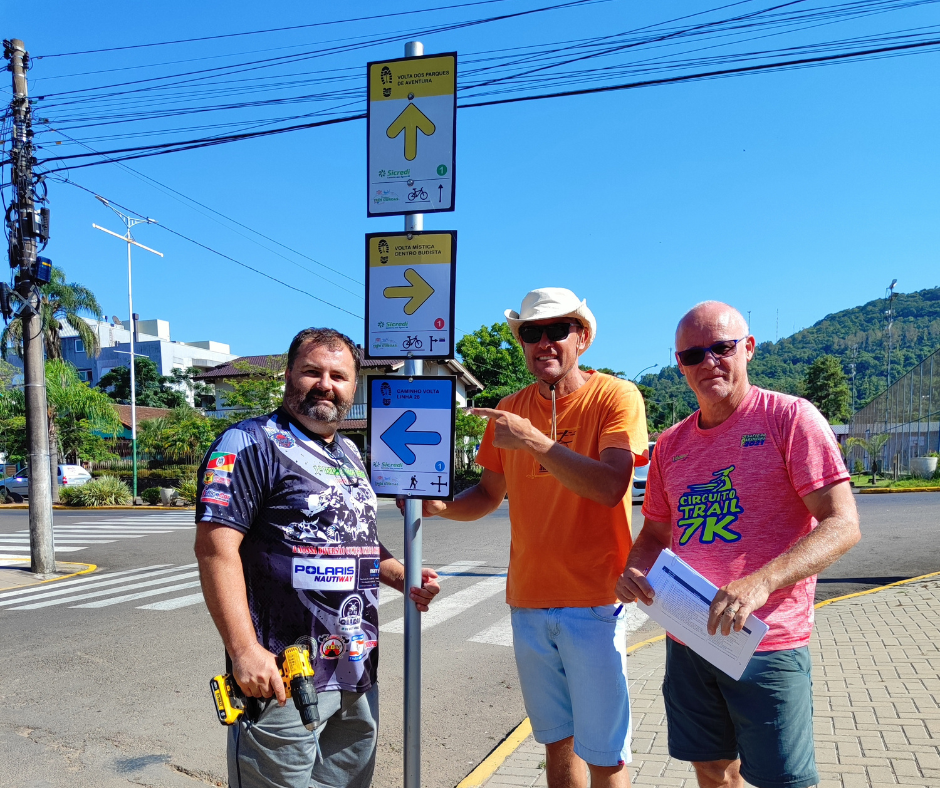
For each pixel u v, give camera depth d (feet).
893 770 10.81
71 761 13.16
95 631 23.12
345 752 7.72
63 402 95.40
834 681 14.98
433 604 25.94
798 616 7.43
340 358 7.64
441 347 8.04
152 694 16.71
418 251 8.13
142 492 83.76
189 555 41.42
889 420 108.68
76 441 98.68
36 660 19.77
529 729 13.82
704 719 8.07
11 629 23.90
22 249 35.78
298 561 7.10
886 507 52.75
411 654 7.95
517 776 11.72
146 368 192.03
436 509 8.86
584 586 8.60
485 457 10.16
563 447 7.97
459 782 12.05
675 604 7.38
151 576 34.63
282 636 7.04
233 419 79.46
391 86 8.29
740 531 7.60
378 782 12.22
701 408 8.20
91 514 71.26
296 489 7.18
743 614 6.61
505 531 47.50
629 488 8.86
